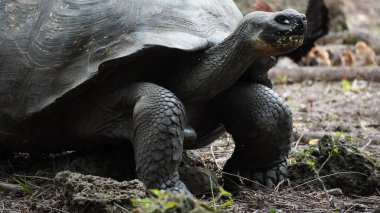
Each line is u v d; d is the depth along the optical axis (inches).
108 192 332.5
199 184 383.6
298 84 926.4
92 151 413.1
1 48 405.1
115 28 376.5
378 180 406.6
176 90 386.6
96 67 367.6
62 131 402.9
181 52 372.5
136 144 358.9
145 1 385.7
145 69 379.2
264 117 393.1
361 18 1633.9
